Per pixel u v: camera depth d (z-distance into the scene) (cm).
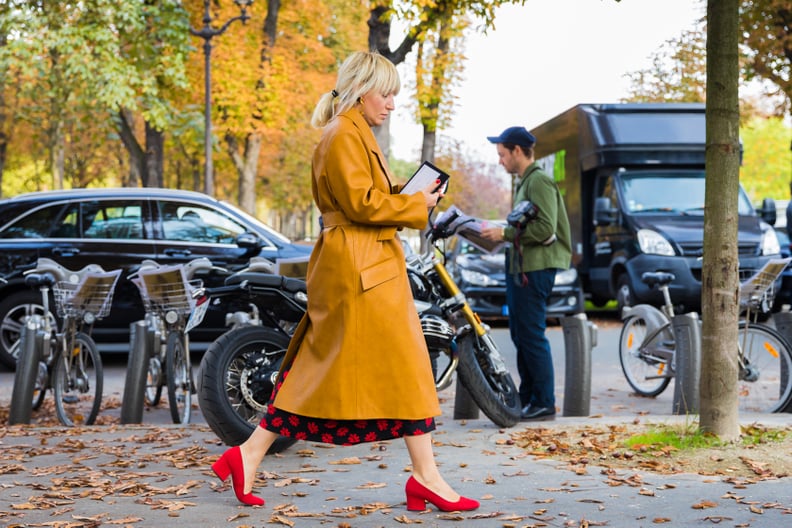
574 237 1789
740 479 488
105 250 1108
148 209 1127
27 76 2381
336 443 432
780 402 747
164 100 2422
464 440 609
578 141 1738
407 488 436
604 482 486
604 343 1362
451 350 630
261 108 2656
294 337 442
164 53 2348
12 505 450
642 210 1602
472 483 489
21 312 1101
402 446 589
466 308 659
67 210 1120
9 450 598
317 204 443
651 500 448
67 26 2241
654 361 878
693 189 1630
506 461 543
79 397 767
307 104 2978
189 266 749
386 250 435
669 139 1641
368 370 424
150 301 750
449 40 2225
